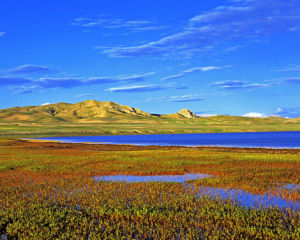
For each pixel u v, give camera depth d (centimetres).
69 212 1466
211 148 6525
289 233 1184
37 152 5556
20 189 2056
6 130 18775
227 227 1287
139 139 13862
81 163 3550
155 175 2703
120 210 1491
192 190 1975
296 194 1828
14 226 1278
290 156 4156
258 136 15138
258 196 1812
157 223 1335
